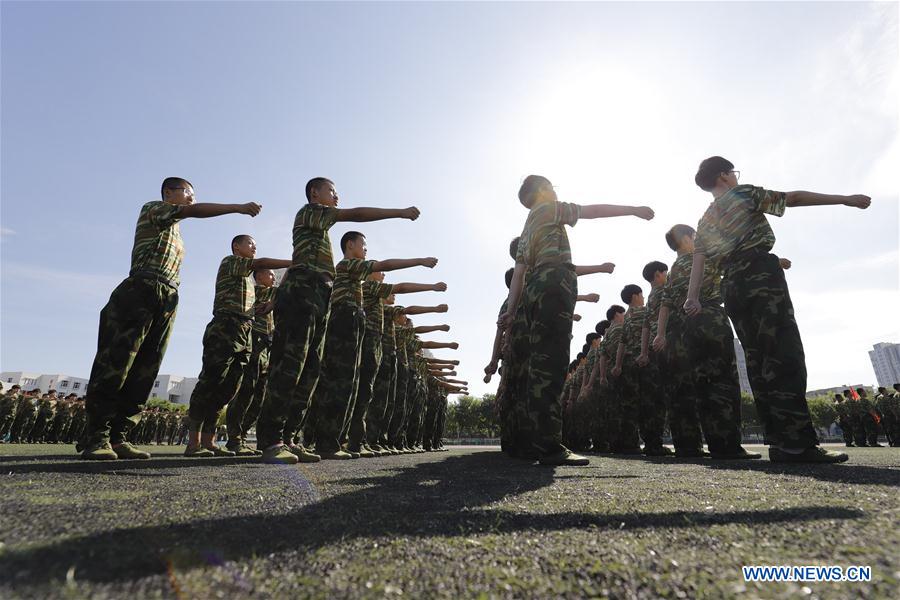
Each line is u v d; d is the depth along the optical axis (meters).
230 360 4.55
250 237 5.06
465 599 0.58
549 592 0.60
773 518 0.97
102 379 3.04
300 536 0.85
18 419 13.47
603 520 0.99
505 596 0.59
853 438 14.52
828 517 0.97
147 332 3.29
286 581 0.63
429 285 5.82
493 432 58.56
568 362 2.87
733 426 3.88
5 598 0.52
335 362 4.44
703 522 0.95
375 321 5.70
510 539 0.85
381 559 0.73
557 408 2.81
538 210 3.04
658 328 4.64
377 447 6.34
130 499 1.21
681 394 4.58
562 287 2.83
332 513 1.07
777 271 2.86
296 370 3.45
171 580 0.61
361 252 4.92
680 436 4.58
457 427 57.53
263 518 1.00
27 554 0.69
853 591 0.58
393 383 6.82
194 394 4.53
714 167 3.27
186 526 0.90
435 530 0.91
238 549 0.76
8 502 1.12
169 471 2.13
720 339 3.99
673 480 1.76
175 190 3.54
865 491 1.33
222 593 0.58
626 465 2.85
